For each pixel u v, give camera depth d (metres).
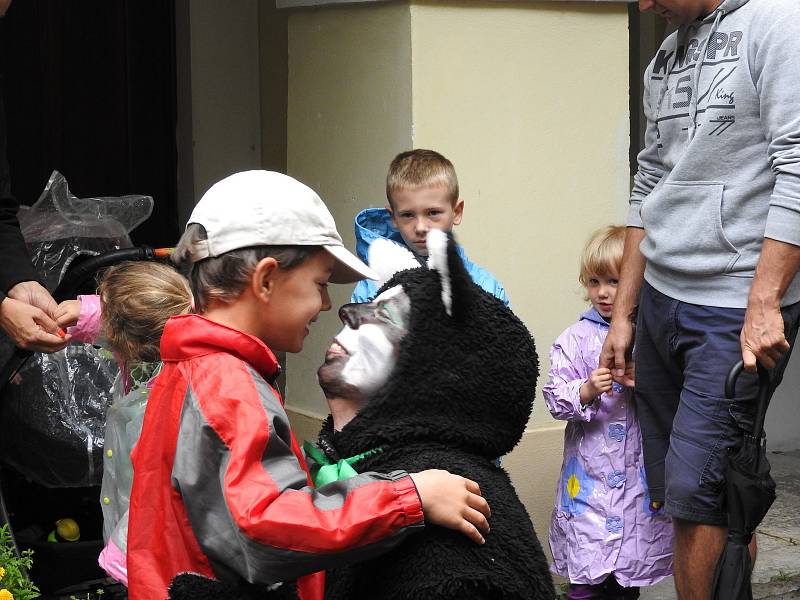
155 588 2.36
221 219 2.45
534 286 5.79
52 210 4.80
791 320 4.18
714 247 4.26
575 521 4.87
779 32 4.05
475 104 5.58
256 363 2.43
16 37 6.73
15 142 6.79
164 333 2.48
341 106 5.90
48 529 4.82
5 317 4.16
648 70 4.70
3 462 4.55
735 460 3.94
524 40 5.65
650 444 4.66
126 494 3.71
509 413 2.35
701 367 4.28
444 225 4.61
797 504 6.83
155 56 7.13
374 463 2.32
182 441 2.31
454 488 2.21
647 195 4.71
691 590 4.30
